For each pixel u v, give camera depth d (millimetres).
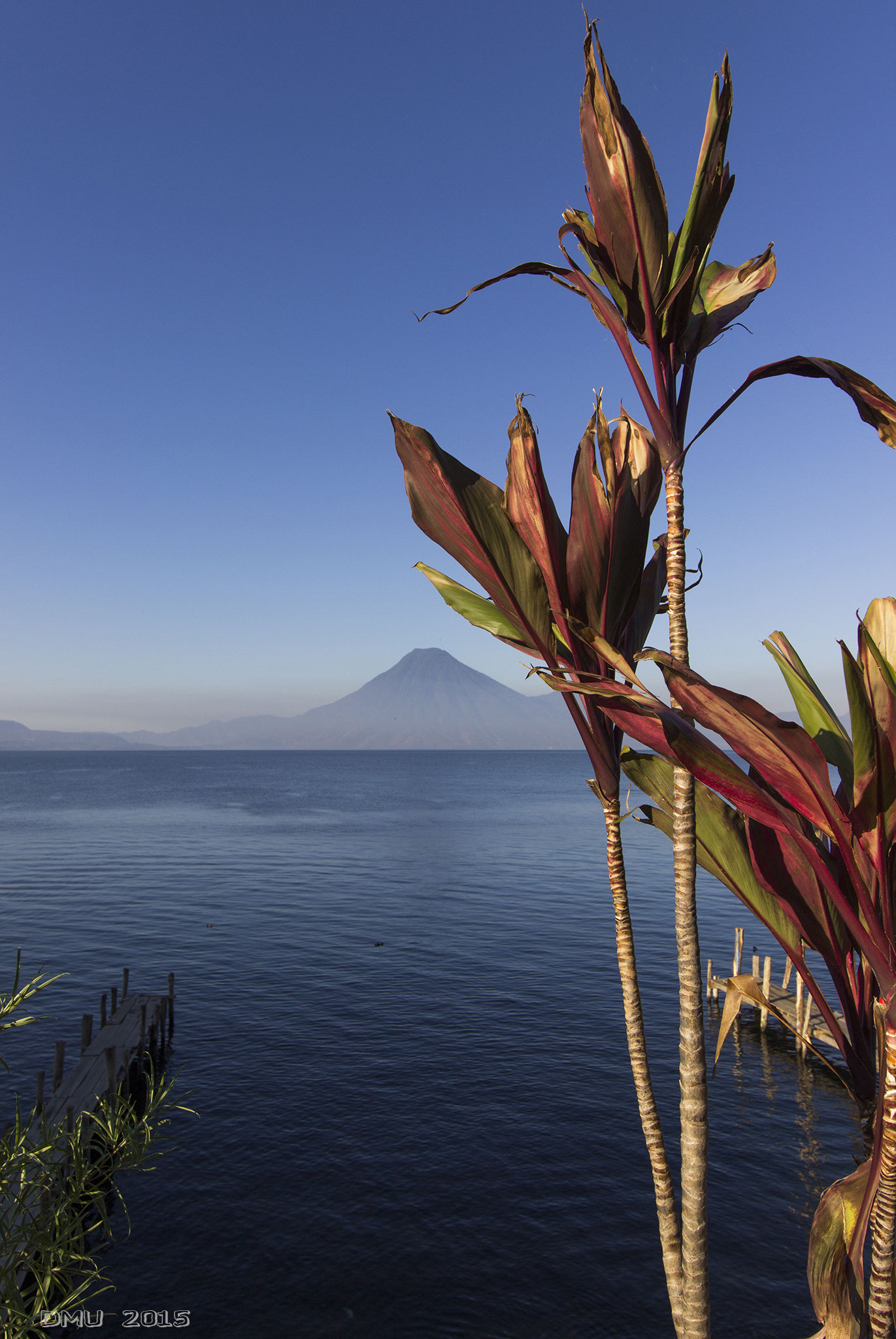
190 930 37594
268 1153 16891
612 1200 15203
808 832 2553
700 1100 2969
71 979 29562
